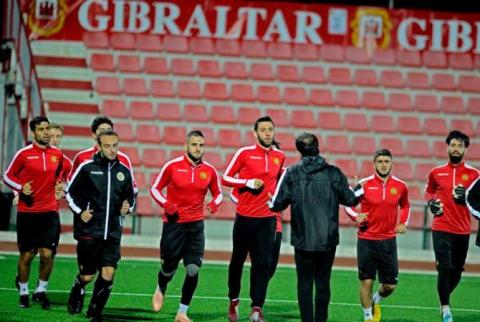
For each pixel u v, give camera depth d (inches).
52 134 1275.8
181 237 1119.6
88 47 2657.5
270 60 2726.4
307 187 988.6
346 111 2659.9
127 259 1808.6
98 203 1072.2
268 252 1132.5
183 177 1112.2
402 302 1407.5
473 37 2773.1
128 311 1208.2
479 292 1560.0
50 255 1192.2
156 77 2650.1
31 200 1179.9
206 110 2605.8
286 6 2753.4
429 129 2647.6
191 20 2721.5
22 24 2427.4
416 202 2202.3
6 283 1414.9
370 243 1133.1
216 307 1280.8
